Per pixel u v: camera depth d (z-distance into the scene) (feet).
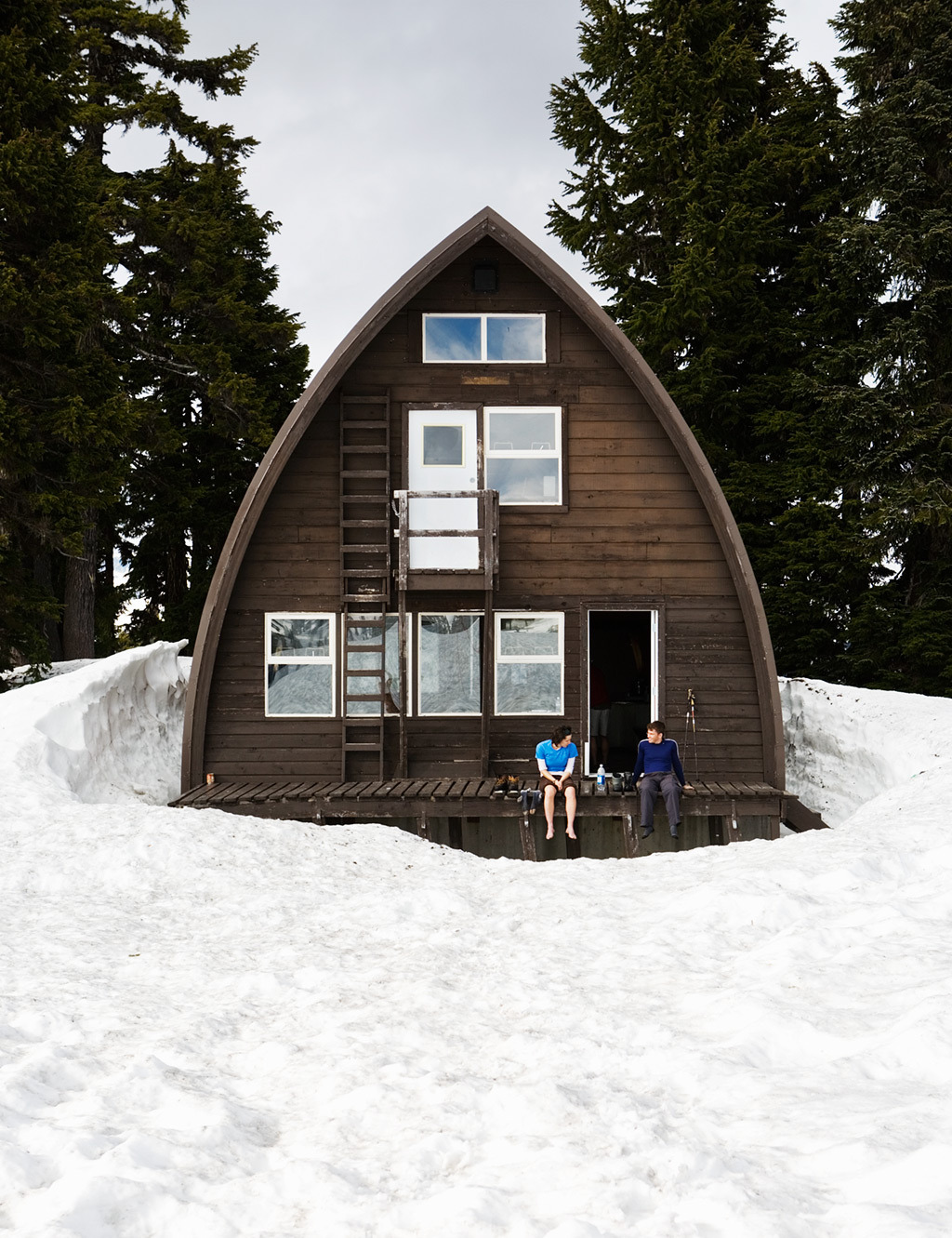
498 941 23.40
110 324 94.58
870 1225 9.40
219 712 55.98
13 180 71.26
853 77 98.58
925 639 88.38
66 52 77.77
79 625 98.27
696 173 100.73
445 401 56.03
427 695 56.24
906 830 30.55
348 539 56.03
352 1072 15.08
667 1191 10.58
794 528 96.12
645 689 75.31
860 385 93.04
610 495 56.03
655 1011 17.48
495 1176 11.47
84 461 77.51
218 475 116.78
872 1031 15.23
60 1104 14.08
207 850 33.06
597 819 53.26
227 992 19.94
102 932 25.07
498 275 56.29
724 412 102.53
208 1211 10.66
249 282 119.85
